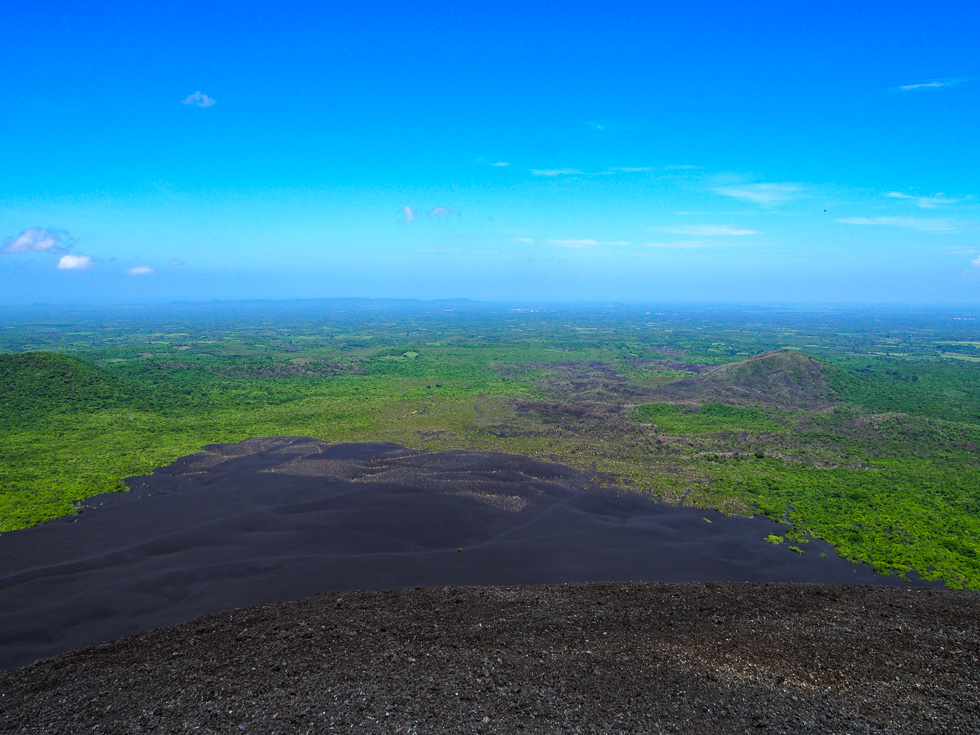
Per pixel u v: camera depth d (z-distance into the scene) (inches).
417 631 968.9
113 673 852.6
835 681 824.9
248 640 944.3
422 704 761.0
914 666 864.3
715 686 808.3
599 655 884.0
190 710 753.6
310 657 880.9
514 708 754.2
